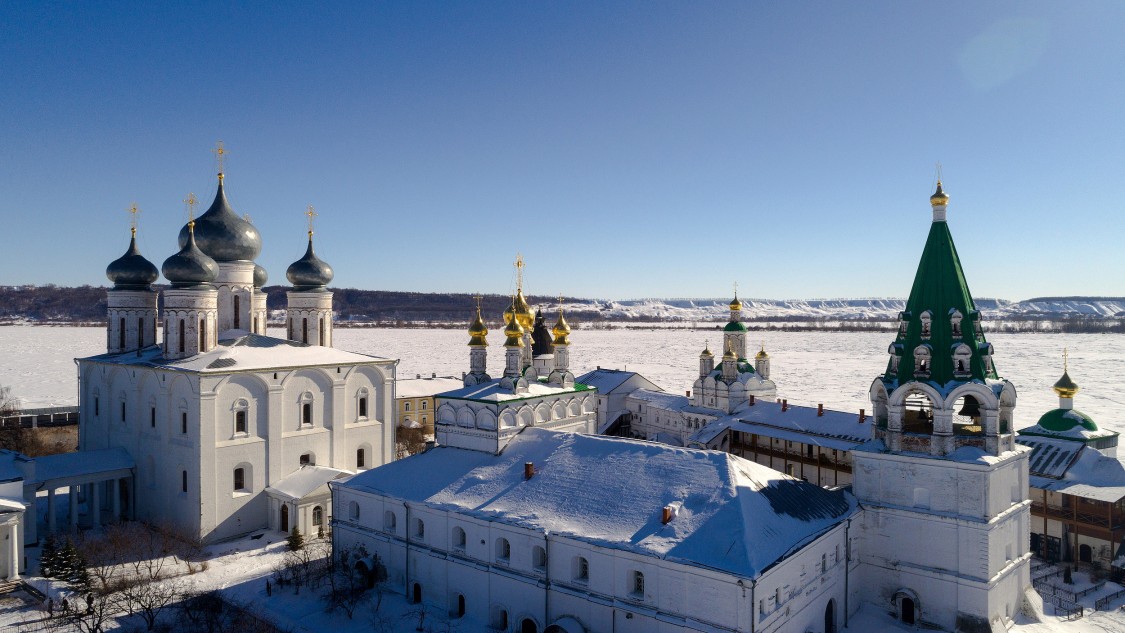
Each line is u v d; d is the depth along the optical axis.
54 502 56.22
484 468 43.44
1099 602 40.34
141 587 42.75
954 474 34.78
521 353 49.94
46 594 41.62
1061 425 51.81
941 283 36.00
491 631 37.31
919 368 36.16
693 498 34.28
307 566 45.97
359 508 45.84
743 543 30.45
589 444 42.00
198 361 54.59
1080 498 46.28
